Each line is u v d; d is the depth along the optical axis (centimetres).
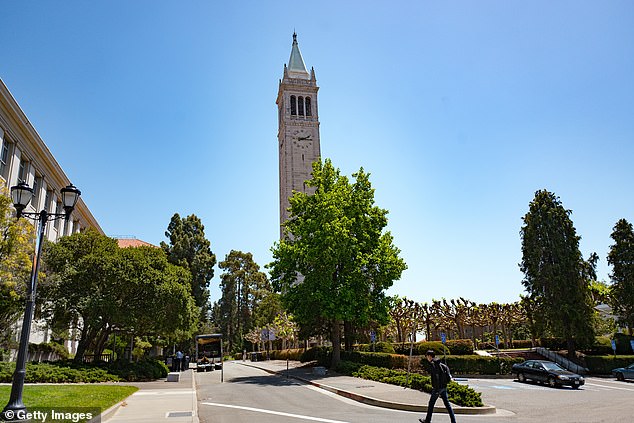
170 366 4431
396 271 3484
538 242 4478
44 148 3581
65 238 3119
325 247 3281
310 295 3316
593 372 3853
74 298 2706
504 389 2523
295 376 3081
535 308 4512
